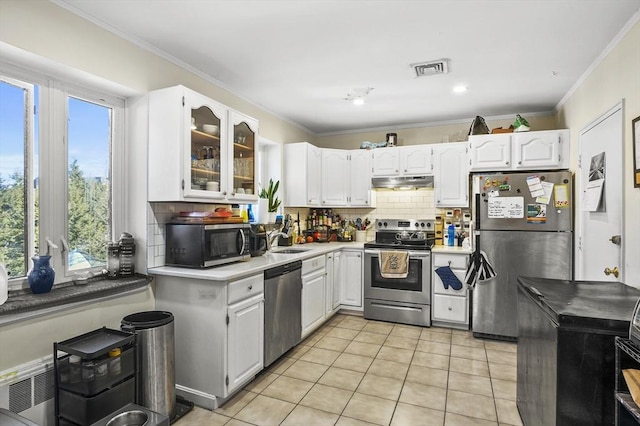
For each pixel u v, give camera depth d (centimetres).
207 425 203
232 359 225
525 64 276
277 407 221
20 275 191
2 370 165
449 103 375
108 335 190
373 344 326
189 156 238
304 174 427
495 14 206
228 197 275
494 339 340
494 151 368
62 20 191
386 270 386
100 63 211
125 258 236
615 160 234
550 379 147
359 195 454
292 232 421
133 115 247
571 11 202
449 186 412
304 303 325
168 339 207
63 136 210
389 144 452
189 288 231
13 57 181
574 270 324
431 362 286
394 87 328
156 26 220
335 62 274
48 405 181
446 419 207
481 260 339
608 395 132
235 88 331
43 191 200
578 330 134
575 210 323
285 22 216
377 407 220
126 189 248
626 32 218
